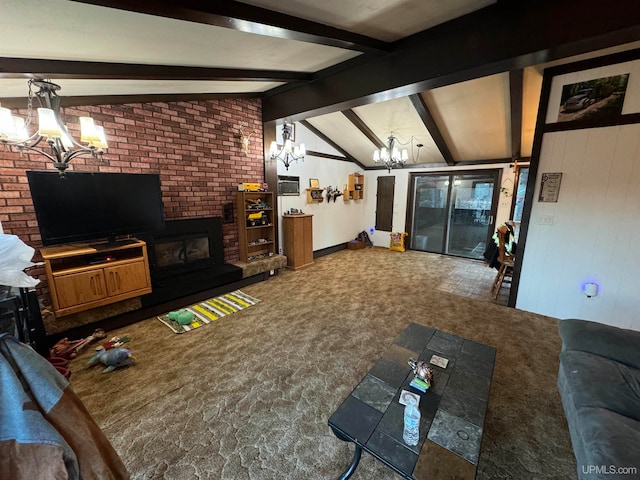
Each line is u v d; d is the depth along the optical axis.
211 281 3.52
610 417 1.18
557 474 1.40
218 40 2.05
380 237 7.13
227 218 4.09
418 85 2.58
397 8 1.97
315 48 2.50
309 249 5.15
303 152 4.22
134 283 2.82
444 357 1.69
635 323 2.68
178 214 3.57
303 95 3.59
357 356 2.37
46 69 1.91
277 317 3.07
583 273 2.89
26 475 0.70
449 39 2.29
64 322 2.45
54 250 2.53
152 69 2.35
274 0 1.67
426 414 1.27
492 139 4.71
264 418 1.74
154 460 1.47
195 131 3.62
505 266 3.72
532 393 1.94
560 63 2.71
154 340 2.60
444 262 5.52
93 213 2.65
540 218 3.06
